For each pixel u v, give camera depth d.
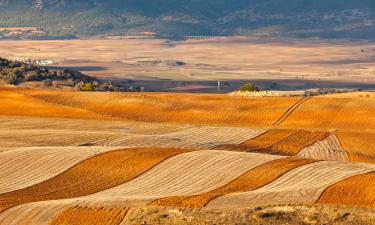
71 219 95.62
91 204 105.44
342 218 87.38
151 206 97.50
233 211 90.44
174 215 89.56
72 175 139.62
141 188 130.25
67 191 128.62
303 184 127.75
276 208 91.25
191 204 101.56
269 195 110.88
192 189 128.50
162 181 135.00
